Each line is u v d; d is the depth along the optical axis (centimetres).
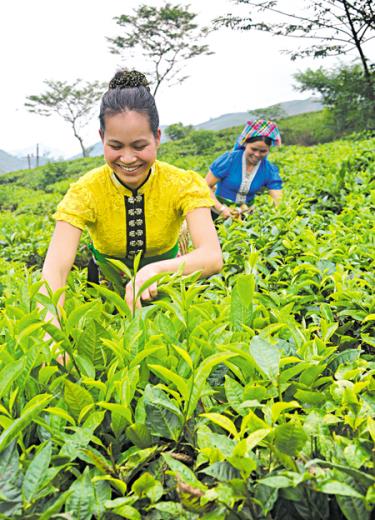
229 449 121
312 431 130
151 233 265
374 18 1814
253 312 187
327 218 481
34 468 114
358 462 118
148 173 247
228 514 112
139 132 218
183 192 251
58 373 160
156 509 120
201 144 3716
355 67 2302
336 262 311
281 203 495
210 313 199
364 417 135
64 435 129
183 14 3988
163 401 133
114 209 253
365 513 111
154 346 146
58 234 243
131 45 4209
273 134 533
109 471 123
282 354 167
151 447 135
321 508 117
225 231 416
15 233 600
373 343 201
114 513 116
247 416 124
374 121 2109
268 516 113
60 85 5344
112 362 163
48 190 3055
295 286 252
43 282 175
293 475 111
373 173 613
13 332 167
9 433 115
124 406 133
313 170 799
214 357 135
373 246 323
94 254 292
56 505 107
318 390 163
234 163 551
